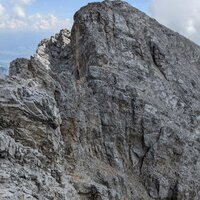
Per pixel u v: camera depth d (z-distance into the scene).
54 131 40.94
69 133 50.69
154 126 62.28
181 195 59.00
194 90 73.00
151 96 65.94
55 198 34.31
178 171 60.81
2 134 34.75
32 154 36.28
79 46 71.12
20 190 30.28
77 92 57.84
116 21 71.75
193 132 65.62
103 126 60.59
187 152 62.41
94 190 46.25
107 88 62.81
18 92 39.44
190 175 60.97
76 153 50.38
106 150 58.78
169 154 61.28
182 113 67.31
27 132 38.53
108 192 48.69
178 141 62.28
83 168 51.16
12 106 38.41
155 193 58.78
